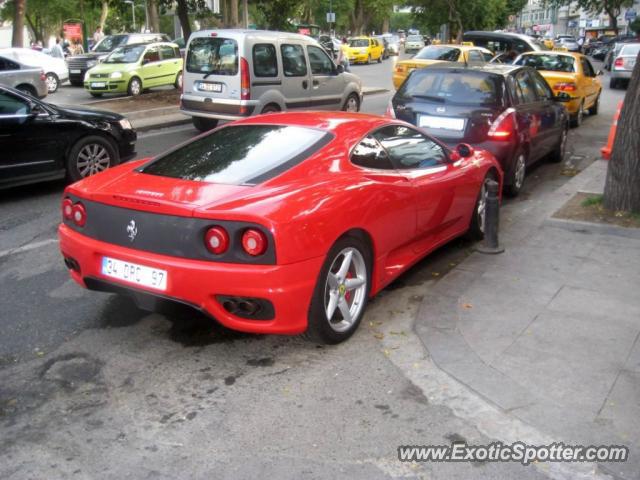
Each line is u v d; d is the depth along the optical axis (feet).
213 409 11.85
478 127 25.82
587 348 13.78
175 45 69.87
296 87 42.11
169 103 56.08
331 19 191.42
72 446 10.78
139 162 16.02
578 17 301.43
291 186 13.35
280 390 12.47
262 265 12.17
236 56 38.73
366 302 14.97
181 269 12.33
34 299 16.78
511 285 17.22
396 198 15.44
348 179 14.34
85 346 14.28
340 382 12.74
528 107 28.53
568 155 37.24
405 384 12.65
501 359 13.35
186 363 13.53
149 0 71.87
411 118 26.96
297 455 10.52
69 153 28.09
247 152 14.89
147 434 11.10
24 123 26.35
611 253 19.69
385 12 239.09
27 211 25.16
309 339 13.94
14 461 10.39
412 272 18.69
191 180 13.85
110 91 63.82
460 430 11.18
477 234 20.84
